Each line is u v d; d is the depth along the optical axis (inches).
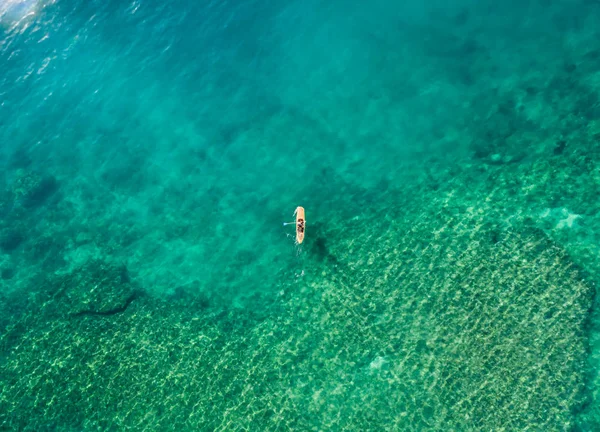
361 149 892.6
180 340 792.9
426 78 917.8
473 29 935.0
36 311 868.0
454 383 674.8
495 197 792.3
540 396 646.5
